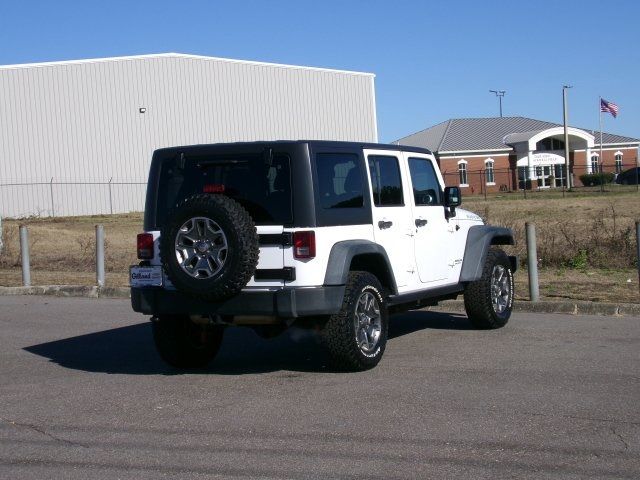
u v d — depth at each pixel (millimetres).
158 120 50281
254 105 52875
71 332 11539
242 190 8086
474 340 10211
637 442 6062
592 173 65062
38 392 7969
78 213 48406
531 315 12180
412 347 9820
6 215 47000
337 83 56000
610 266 16797
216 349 9109
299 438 6297
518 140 69938
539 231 20922
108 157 49281
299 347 10141
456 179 70062
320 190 8016
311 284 7836
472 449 5957
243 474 5547
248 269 7664
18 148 47531
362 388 7785
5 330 11758
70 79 48406
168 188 8500
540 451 5891
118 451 6094
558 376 8141
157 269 8320
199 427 6652
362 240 8461
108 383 8328
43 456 6023
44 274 18375
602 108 63031
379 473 5512
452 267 10305
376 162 9039
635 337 10188
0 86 47156
